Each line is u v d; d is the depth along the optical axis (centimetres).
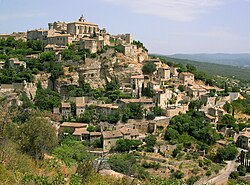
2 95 16438
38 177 5453
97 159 12450
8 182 5312
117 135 14738
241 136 16050
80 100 17625
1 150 6391
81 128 15438
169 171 12950
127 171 10994
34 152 7469
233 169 13962
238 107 19825
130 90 19112
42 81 18950
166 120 16638
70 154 11200
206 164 13925
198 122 16450
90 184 6462
